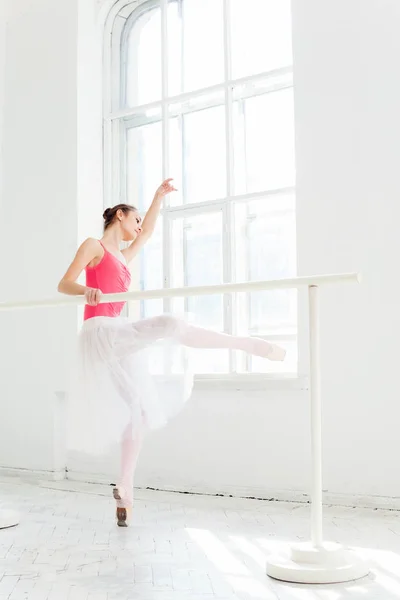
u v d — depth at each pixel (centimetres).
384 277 389
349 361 396
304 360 414
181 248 511
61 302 317
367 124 402
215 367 477
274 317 466
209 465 452
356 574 249
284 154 470
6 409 562
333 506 393
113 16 567
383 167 395
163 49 531
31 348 552
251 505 405
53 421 532
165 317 325
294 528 338
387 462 382
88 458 521
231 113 489
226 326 477
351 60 411
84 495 455
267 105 480
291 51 474
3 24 596
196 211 502
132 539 319
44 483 512
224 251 482
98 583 248
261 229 476
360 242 398
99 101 561
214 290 280
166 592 235
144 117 545
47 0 571
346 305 399
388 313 386
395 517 360
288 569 248
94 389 327
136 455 344
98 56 564
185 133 520
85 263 333
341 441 396
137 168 547
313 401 264
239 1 501
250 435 434
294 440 416
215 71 509
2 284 573
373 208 396
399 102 393
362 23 409
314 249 413
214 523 354
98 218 549
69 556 288
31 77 576
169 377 329
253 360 467
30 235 562
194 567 269
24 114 577
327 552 255
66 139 548
